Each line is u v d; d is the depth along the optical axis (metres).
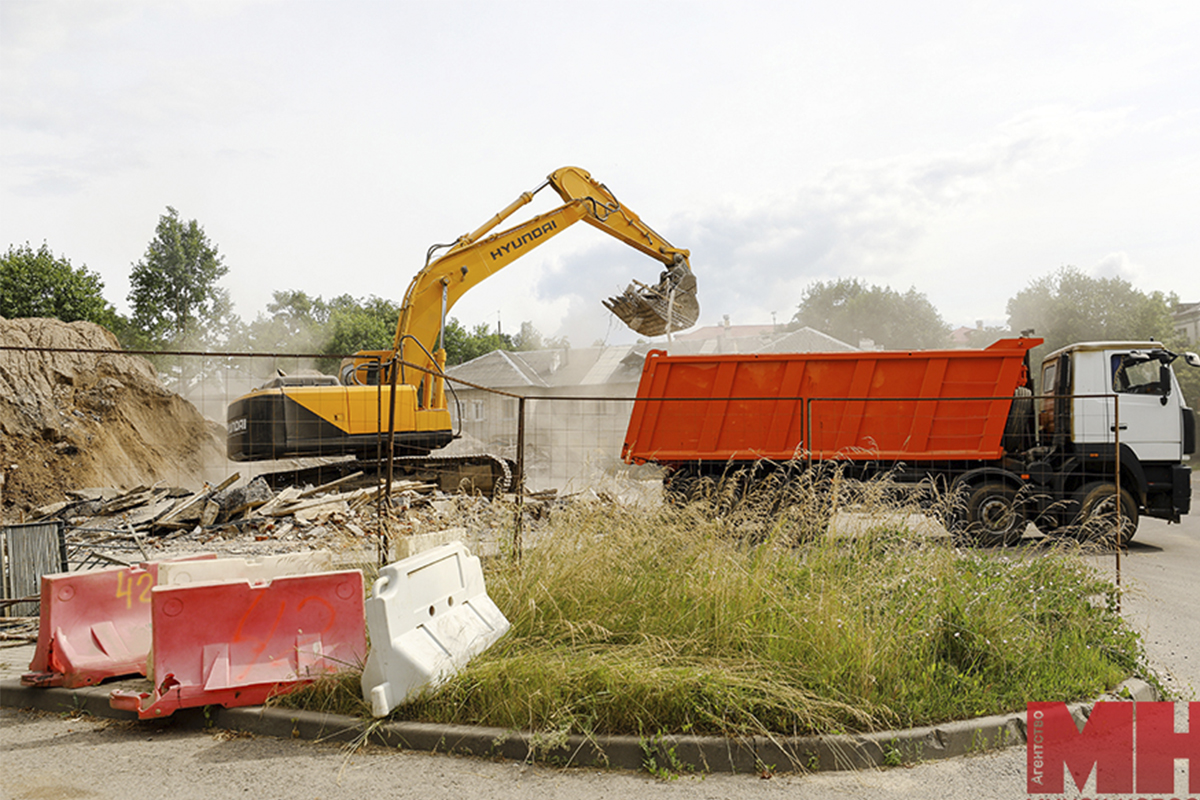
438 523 6.48
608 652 4.17
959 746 3.69
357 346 56.59
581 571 5.00
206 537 10.37
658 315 13.77
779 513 5.86
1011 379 11.03
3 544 6.30
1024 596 5.23
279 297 71.56
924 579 4.96
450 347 61.66
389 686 3.76
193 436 20.02
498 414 26.47
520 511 6.04
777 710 3.65
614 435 11.74
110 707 4.15
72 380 17.55
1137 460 10.56
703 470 11.44
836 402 11.09
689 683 3.71
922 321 65.56
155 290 50.22
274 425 12.30
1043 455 10.90
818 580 4.93
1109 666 4.60
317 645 4.21
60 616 4.47
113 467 16.38
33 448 14.96
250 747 3.70
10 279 43.34
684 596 4.78
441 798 3.17
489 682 3.82
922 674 4.02
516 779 3.36
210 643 4.06
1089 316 42.53
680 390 11.38
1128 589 5.76
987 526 10.47
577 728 3.61
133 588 4.81
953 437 11.04
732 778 3.40
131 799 3.17
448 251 13.59
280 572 5.25
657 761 3.46
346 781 3.32
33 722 4.08
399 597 3.92
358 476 13.08
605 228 14.36
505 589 4.96
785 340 43.75
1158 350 10.71
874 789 3.30
